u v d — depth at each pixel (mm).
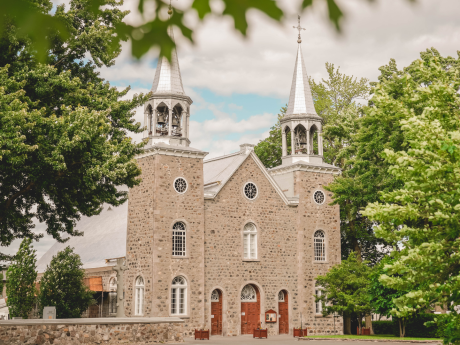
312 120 48031
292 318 44406
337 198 43438
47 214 28344
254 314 43344
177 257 39812
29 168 22969
